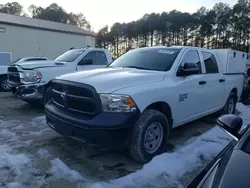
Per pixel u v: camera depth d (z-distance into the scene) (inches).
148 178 110.1
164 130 133.8
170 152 139.6
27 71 225.5
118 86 116.3
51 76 233.6
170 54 161.5
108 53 301.3
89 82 118.0
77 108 121.9
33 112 238.4
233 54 221.9
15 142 152.6
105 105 111.4
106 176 112.5
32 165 120.7
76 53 279.3
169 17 2123.5
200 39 2085.4
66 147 145.1
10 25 721.6
